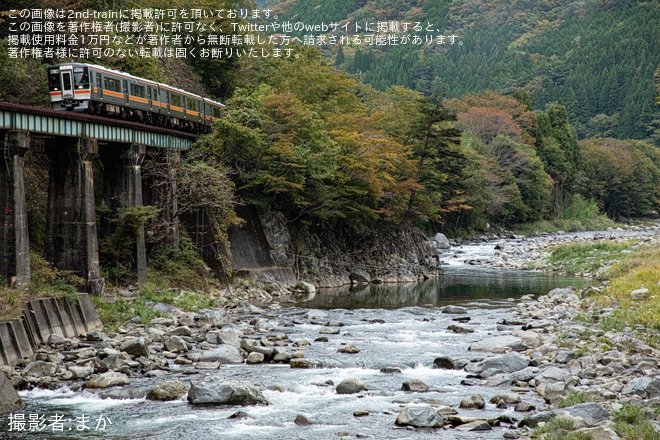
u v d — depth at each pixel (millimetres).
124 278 46875
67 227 41469
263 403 25156
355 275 72500
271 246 64625
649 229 170625
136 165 47812
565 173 171375
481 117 153625
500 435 21484
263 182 62750
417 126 85938
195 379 28484
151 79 66250
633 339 34844
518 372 28656
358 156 70125
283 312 48219
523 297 55594
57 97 45125
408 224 84312
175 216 53219
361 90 109375
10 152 35250
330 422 23094
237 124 59156
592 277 74375
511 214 147750
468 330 40438
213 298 50469
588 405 22312
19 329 29609
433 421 22484
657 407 22734
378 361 32125
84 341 33812
